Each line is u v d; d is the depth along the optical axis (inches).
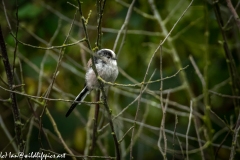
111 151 476.1
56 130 336.2
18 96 471.8
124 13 498.3
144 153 483.2
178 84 489.1
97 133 337.1
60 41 497.0
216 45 487.8
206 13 409.4
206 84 389.1
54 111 492.7
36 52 498.9
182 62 502.9
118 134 418.3
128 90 419.2
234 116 488.7
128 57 496.7
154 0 491.5
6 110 490.9
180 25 485.7
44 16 500.4
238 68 486.6
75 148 487.8
